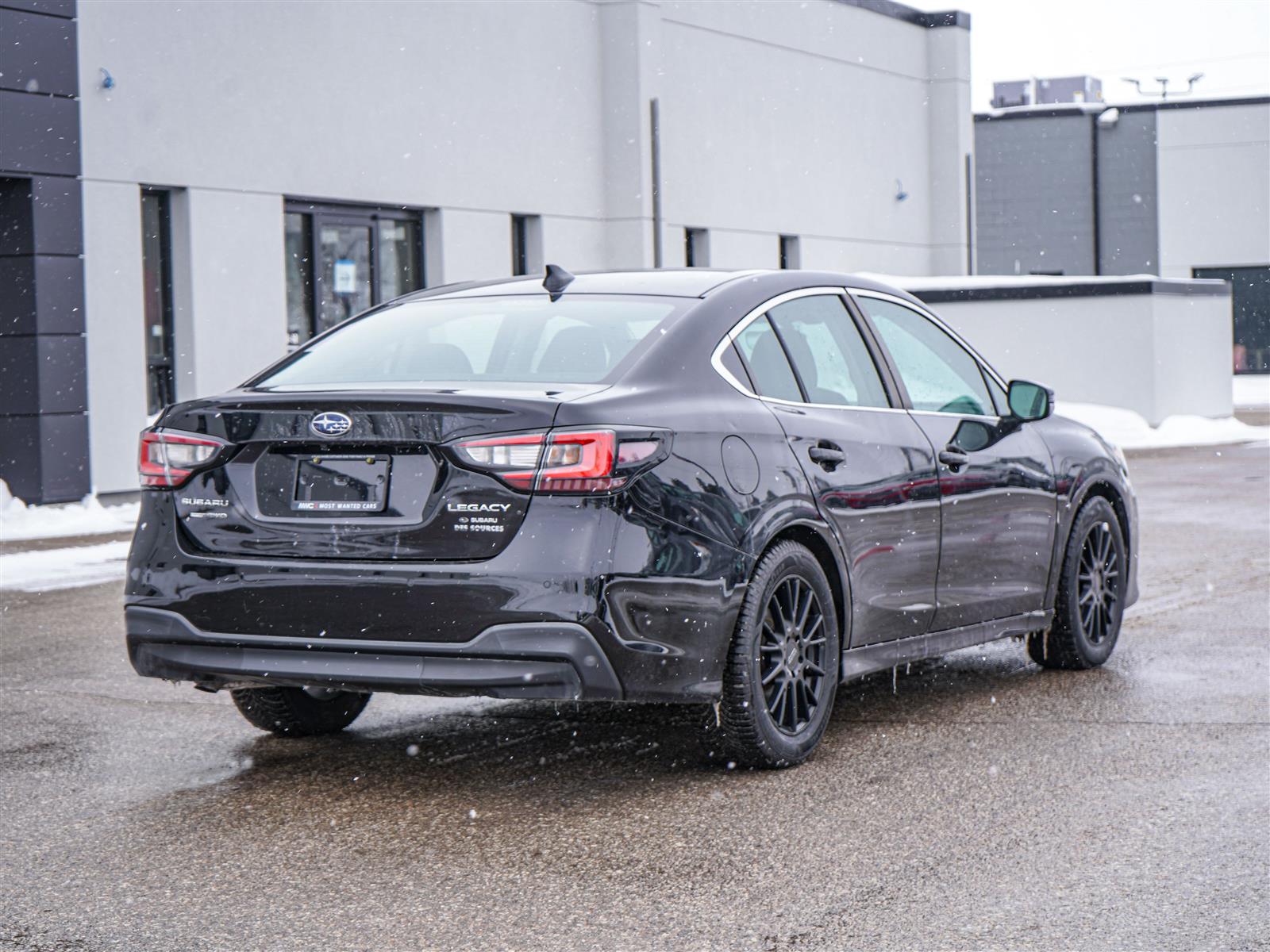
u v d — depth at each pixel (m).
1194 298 25.14
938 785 4.92
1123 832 4.37
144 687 6.69
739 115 24.72
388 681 4.55
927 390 6.03
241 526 4.73
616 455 4.51
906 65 29.31
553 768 5.20
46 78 13.96
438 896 3.91
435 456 4.54
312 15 17.25
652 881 4.00
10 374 14.16
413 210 18.95
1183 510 13.39
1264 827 4.40
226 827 4.53
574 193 21.28
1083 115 39.81
